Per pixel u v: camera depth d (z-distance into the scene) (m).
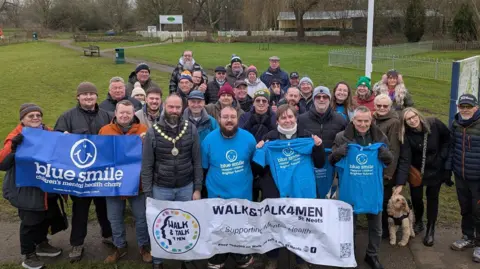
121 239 5.31
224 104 6.33
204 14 83.06
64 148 5.12
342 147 4.93
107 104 6.43
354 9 57.84
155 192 4.95
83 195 5.12
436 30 52.00
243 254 5.19
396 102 7.19
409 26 46.28
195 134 4.96
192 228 4.99
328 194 6.14
